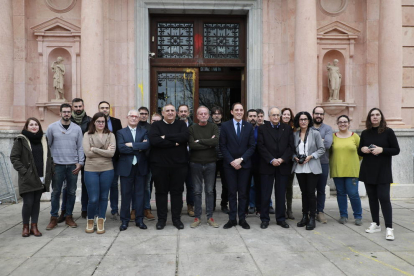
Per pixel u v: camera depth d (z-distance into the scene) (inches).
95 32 315.3
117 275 143.1
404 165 323.0
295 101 329.4
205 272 145.9
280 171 216.4
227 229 211.5
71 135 216.2
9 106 316.2
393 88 329.1
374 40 355.3
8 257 163.9
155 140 207.0
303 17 321.4
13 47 326.0
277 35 360.2
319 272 146.1
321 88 358.9
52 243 184.9
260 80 357.7
